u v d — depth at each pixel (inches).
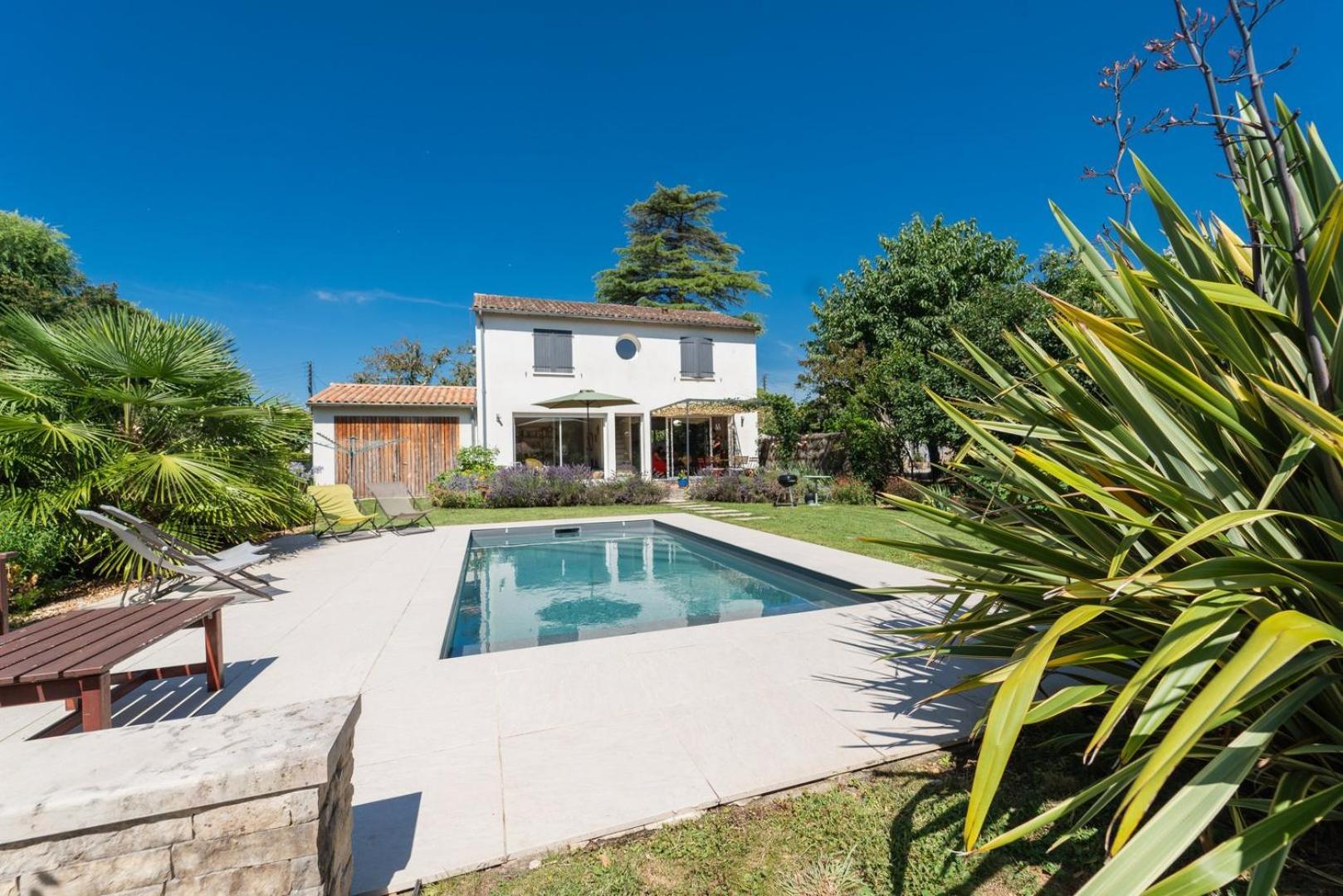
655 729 115.1
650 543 440.8
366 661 157.6
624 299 1205.1
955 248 633.0
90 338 273.7
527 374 751.1
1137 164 84.8
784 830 85.0
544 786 95.8
